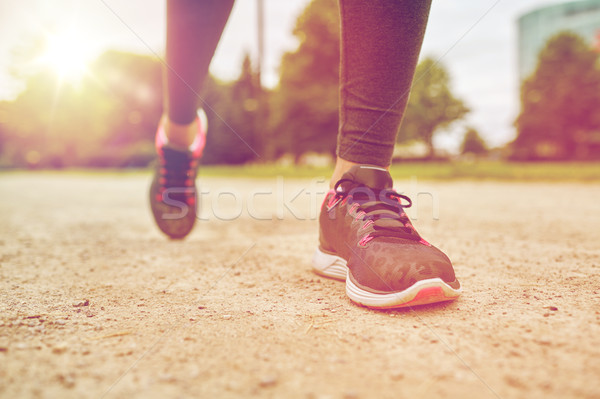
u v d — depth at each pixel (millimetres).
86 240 2164
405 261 1033
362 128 1203
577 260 1546
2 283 1329
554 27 47125
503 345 802
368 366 734
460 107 28250
